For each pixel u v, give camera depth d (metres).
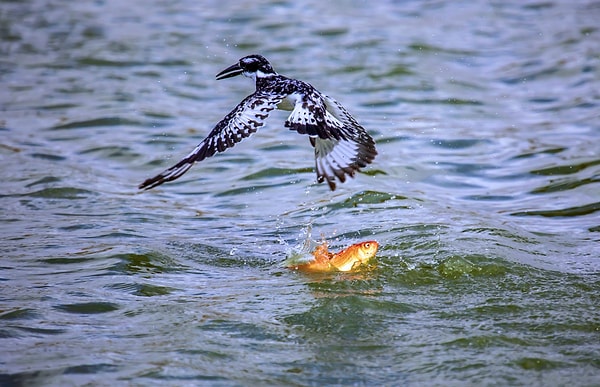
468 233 12.24
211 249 12.02
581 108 18.62
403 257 11.39
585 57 21.83
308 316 9.68
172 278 10.91
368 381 8.34
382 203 13.81
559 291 10.36
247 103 9.11
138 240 12.29
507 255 11.38
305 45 23.11
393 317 9.70
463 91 19.92
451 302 10.10
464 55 22.41
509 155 16.22
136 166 16.00
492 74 21.11
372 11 26.34
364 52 22.48
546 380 8.35
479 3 27.09
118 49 23.02
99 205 13.93
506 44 23.30
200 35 24.14
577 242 12.16
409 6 26.83
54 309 9.91
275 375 8.42
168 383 8.21
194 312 9.80
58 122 18.14
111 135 17.44
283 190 14.70
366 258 11.03
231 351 8.88
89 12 26.61
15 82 20.64
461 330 9.38
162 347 8.94
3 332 9.26
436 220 12.85
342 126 9.34
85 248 11.93
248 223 13.22
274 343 9.08
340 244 12.10
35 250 11.83
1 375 8.31
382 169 15.48
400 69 21.20
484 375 8.43
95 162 16.09
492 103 19.22
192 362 8.62
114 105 19.08
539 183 14.87
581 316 9.69
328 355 8.84
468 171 15.53
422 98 19.47
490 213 13.52
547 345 9.05
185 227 13.02
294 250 11.91
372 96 19.58
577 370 8.53
